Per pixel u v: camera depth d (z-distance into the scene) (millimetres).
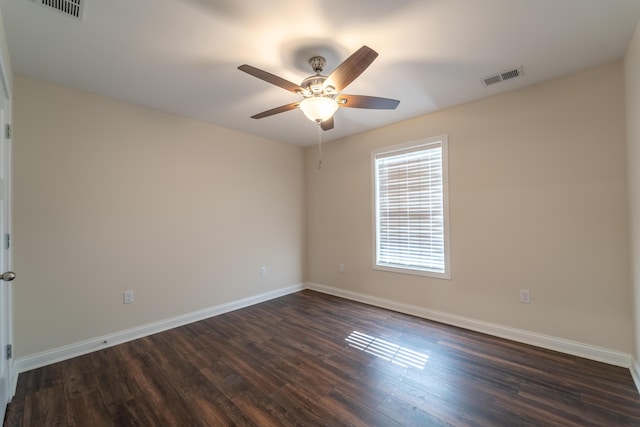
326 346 2604
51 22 1688
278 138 4133
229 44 1938
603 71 2252
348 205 4074
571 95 2385
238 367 2258
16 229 2209
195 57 2086
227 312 3553
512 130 2678
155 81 2422
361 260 3918
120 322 2736
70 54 2018
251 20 1706
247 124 3518
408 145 3396
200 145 3379
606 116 2242
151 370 2223
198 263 3330
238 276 3723
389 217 3648
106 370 2229
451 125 3059
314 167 4535
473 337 2748
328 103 2016
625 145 2164
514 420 1656
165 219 3070
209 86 2521
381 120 3441
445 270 3111
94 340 2576
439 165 3188
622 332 2188
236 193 3734
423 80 2475
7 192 1930
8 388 1825
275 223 4199
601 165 2266
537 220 2555
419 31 1821
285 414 1728
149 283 2939
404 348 2543
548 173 2498
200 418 1700
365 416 1702
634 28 1813
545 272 2518
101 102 2660
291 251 4418
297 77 2383
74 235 2494
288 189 4395
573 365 2215
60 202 2426
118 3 1555
